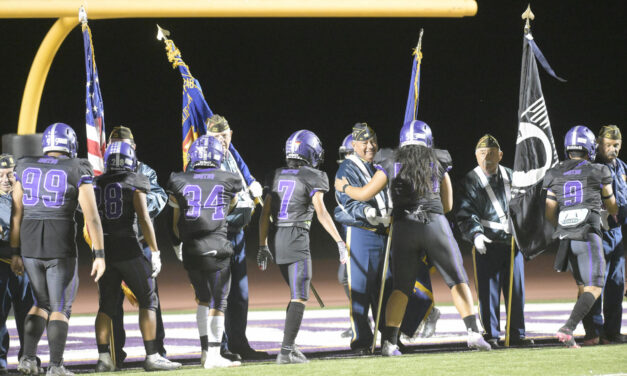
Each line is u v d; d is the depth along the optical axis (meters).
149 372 19.36
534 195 23.58
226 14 23.88
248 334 27.94
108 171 20.33
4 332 20.75
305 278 20.64
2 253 20.70
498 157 24.45
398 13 24.30
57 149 19.52
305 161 21.56
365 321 22.89
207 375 18.38
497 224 24.16
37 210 18.89
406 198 20.92
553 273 51.38
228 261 20.47
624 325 27.66
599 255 22.34
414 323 23.22
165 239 74.38
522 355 20.47
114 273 20.08
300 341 25.86
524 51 24.06
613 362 19.14
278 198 20.88
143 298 20.14
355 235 23.06
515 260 23.97
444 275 20.95
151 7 23.44
